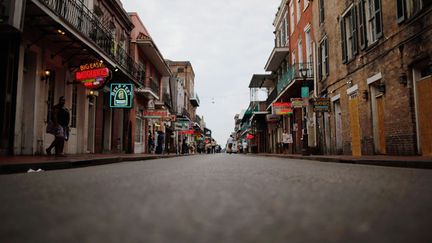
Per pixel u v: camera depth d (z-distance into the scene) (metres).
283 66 32.00
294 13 27.81
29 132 13.01
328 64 19.36
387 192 3.54
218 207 2.65
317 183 4.43
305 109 23.81
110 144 22.28
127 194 3.42
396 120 12.26
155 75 34.03
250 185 4.19
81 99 17.50
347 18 16.84
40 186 4.22
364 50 14.65
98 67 14.62
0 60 11.45
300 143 25.50
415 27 11.02
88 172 6.75
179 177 5.43
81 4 17.02
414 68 11.41
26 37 12.51
